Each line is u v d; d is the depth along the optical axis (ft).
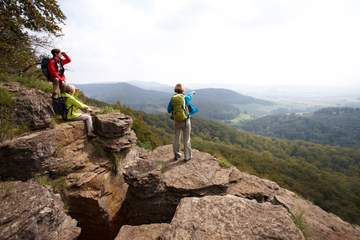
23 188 12.08
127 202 22.25
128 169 21.91
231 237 11.57
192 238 11.55
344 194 266.77
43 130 19.67
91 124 23.80
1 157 16.10
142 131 76.33
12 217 9.64
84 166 21.33
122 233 15.49
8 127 17.75
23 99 19.71
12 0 37.04
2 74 24.76
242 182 25.55
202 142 376.07
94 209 19.65
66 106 22.82
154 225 16.47
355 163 504.43
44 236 10.57
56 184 18.45
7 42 38.09
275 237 11.73
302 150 583.99
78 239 20.48
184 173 23.49
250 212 13.64
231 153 331.16
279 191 25.39
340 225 19.43
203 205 14.17
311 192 254.27
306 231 16.25
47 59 24.34
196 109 25.66
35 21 40.34
